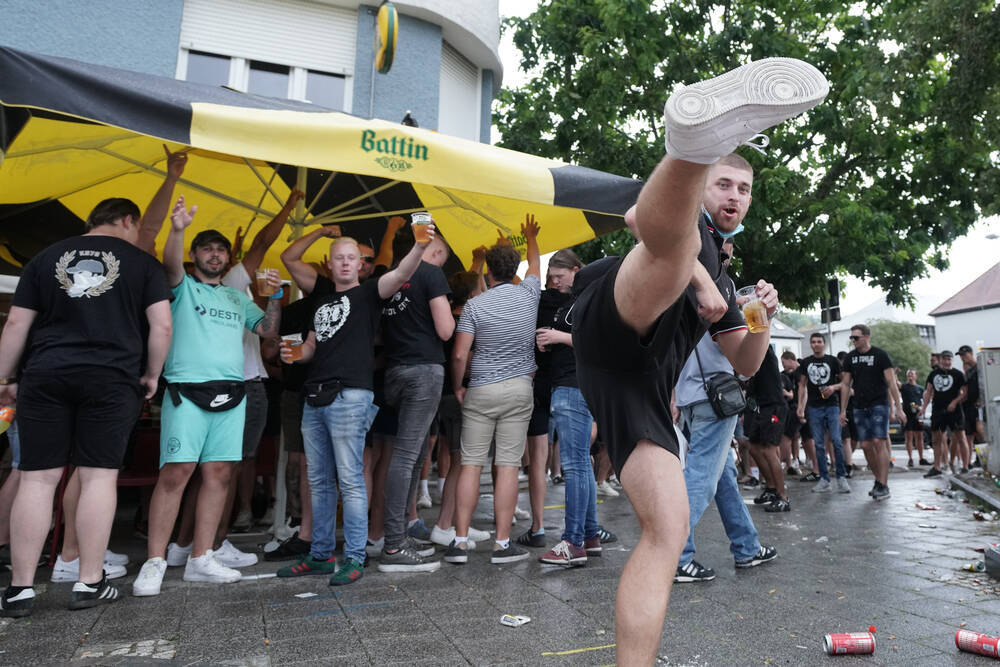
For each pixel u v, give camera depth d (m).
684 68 12.83
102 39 7.08
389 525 3.69
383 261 5.10
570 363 3.89
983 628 2.55
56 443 2.93
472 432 3.92
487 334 3.96
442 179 3.52
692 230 1.15
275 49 7.87
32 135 3.81
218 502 3.52
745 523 3.68
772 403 6.14
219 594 3.18
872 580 3.36
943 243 13.45
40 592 3.22
